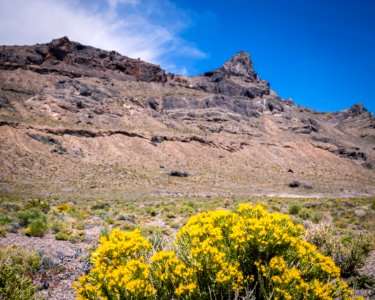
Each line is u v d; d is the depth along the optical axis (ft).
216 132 492.13
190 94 613.52
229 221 13.92
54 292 23.27
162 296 11.82
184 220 67.00
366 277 26.18
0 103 335.26
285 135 575.38
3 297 17.98
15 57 517.55
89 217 74.43
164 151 367.86
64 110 373.20
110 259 12.94
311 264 12.85
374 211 85.05
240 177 350.43
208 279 11.93
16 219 55.77
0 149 248.11
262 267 11.91
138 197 178.29
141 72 653.71
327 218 74.54
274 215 13.82
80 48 640.58
